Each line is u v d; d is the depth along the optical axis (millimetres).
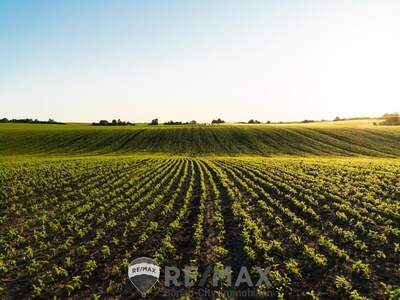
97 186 32875
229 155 73375
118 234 19203
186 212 22781
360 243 16281
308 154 71812
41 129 109188
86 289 13406
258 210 22734
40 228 20891
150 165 47781
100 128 114000
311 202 23672
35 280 14312
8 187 31719
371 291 12391
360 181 30688
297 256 15422
